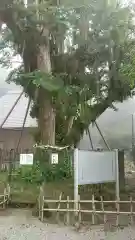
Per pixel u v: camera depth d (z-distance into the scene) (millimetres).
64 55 13289
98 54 13148
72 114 12570
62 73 12219
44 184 9438
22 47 12180
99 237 5926
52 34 12461
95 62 13484
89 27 12961
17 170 11625
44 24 11305
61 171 10258
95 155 7793
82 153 7434
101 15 12422
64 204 7383
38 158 11086
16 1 10891
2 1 10633
